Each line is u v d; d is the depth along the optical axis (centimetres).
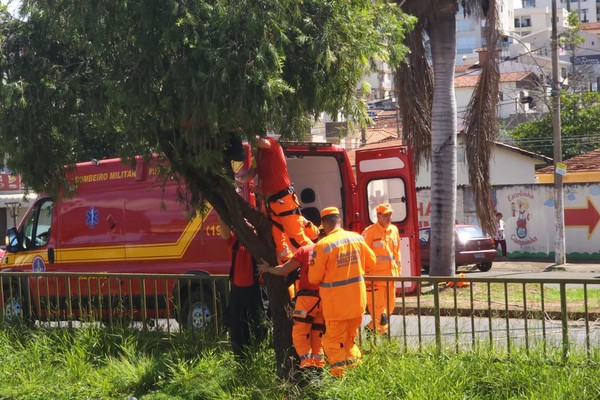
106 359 1286
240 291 1209
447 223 2361
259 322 1202
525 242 4359
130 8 920
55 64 1044
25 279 1591
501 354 1000
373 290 1125
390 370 1005
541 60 9225
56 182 1102
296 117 979
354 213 1723
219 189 1065
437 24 2355
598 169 4781
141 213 1708
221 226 1223
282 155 1105
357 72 962
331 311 1037
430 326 1137
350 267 1047
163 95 941
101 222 1777
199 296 1405
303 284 1087
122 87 945
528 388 930
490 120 2488
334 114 979
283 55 900
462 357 1011
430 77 2445
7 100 993
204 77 890
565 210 4278
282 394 1043
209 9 902
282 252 1097
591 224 4216
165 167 1057
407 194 1791
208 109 889
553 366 957
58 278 1562
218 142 968
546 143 6262
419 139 2466
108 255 1758
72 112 1039
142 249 1700
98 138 1076
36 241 1908
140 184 1711
